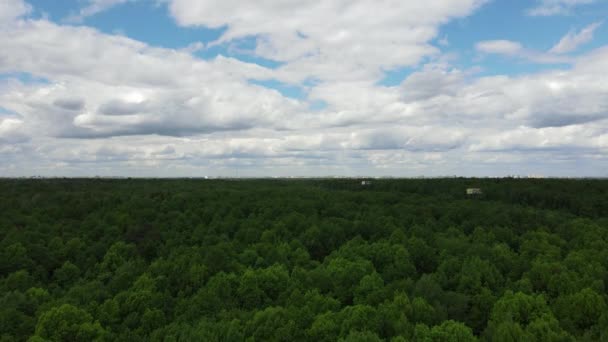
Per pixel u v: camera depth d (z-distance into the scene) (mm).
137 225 107250
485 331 54562
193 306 62219
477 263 75500
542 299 59438
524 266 80938
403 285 70375
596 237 95875
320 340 53438
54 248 92938
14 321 58125
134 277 76875
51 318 54281
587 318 59375
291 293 66938
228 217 116312
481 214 121188
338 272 77000
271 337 53469
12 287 74125
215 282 71188
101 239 99312
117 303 62469
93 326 54656
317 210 129625
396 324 52750
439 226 113312
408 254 86000
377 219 115688
